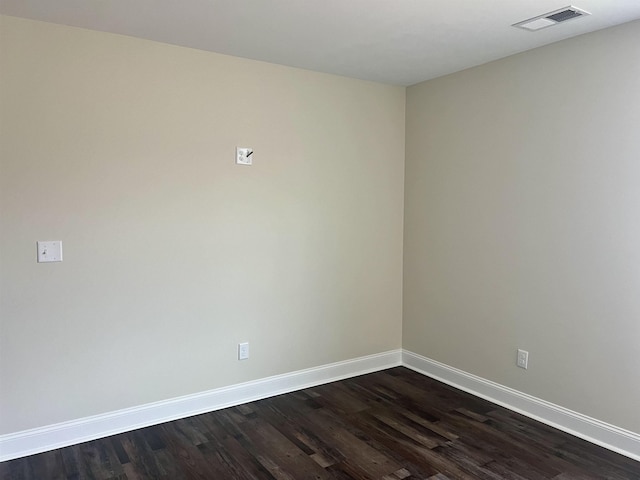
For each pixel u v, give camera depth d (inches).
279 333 142.3
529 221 125.6
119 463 103.9
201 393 129.7
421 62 133.6
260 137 134.6
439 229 152.5
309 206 145.3
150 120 117.8
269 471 101.3
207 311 129.3
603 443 111.5
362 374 160.2
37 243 106.3
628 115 104.6
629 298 106.3
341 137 150.1
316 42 116.6
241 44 118.6
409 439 115.3
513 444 112.7
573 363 117.3
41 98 104.9
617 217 107.5
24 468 101.7
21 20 101.8
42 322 107.9
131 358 119.0
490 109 134.0
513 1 92.0
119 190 115.0
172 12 98.3
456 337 148.4
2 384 104.4
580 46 112.1
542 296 123.5
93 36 109.4
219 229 129.7
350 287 156.1
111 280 115.3
